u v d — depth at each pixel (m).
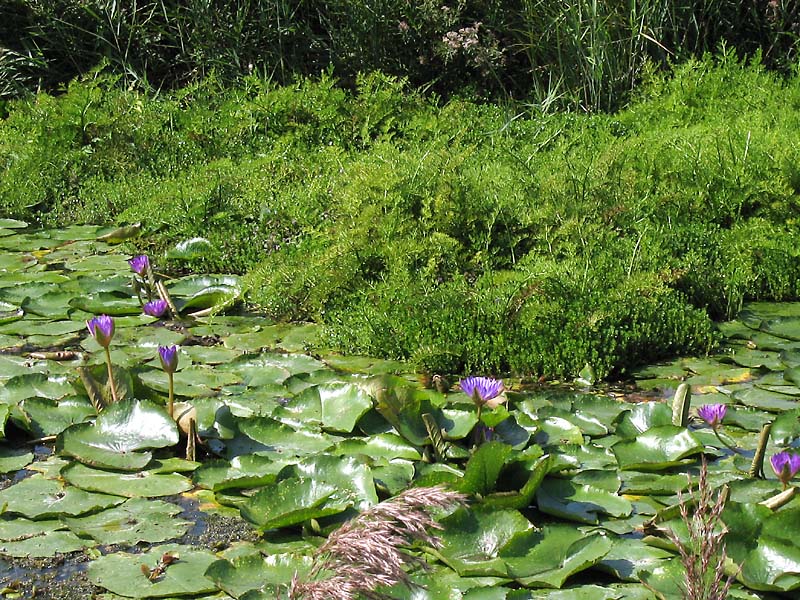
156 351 4.68
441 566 2.88
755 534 2.89
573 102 9.24
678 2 9.62
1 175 7.78
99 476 3.41
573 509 3.15
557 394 4.05
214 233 6.27
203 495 3.32
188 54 10.31
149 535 3.04
